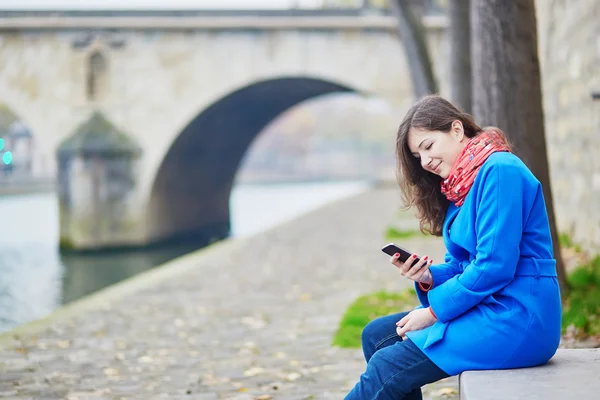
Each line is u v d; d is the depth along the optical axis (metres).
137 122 31.08
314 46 30.02
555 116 11.72
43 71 31.47
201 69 30.72
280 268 12.03
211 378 5.56
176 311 8.54
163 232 32.47
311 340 6.80
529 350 3.01
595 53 9.32
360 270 11.47
